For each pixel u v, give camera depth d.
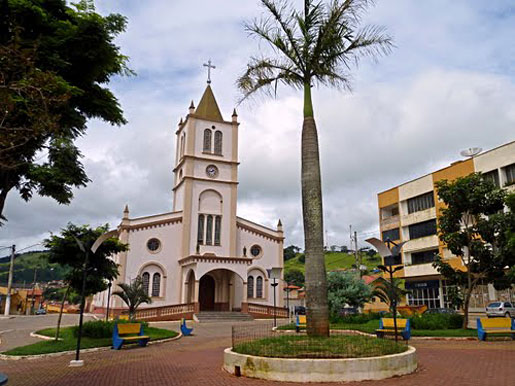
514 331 15.84
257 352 9.59
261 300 37.88
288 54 13.20
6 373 10.62
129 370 10.87
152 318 31.30
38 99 7.35
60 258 17.44
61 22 9.02
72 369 11.16
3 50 6.89
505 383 8.10
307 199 11.82
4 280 100.56
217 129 40.28
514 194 16.25
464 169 34.56
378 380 8.62
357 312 29.03
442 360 11.21
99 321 18.75
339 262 89.38
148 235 35.28
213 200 38.34
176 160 42.09
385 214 44.31
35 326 26.55
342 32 12.77
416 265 38.69
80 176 11.45
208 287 36.75
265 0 13.06
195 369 10.70
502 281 18.23
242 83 13.52
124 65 10.27
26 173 10.41
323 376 8.55
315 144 12.40
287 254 106.94
